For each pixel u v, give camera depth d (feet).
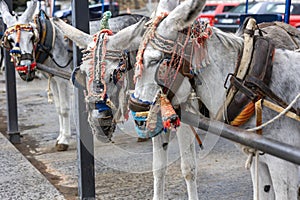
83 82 11.75
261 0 46.88
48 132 24.13
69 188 16.39
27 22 19.61
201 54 8.82
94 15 48.03
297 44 11.94
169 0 9.04
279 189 9.15
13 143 22.34
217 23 44.73
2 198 15.25
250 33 9.51
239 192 15.64
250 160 9.20
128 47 10.11
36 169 18.01
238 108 9.06
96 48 11.03
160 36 8.53
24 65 19.07
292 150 6.58
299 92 9.29
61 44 19.79
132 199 15.10
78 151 14.20
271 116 9.11
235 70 9.19
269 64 9.15
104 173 17.48
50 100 20.15
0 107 30.55
